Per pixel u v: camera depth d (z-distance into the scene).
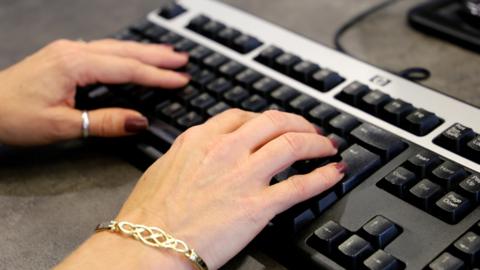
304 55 0.71
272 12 0.85
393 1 0.85
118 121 0.67
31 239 0.60
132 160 0.67
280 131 0.60
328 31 0.81
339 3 0.86
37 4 0.94
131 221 0.55
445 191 0.55
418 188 0.55
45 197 0.64
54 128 0.69
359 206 0.56
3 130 0.70
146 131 0.67
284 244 0.55
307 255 0.53
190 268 0.53
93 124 0.68
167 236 0.53
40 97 0.70
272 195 0.55
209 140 0.59
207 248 0.53
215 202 0.55
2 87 0.71
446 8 0.80
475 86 0.69
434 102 0.62
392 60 0.74
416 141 0.60
